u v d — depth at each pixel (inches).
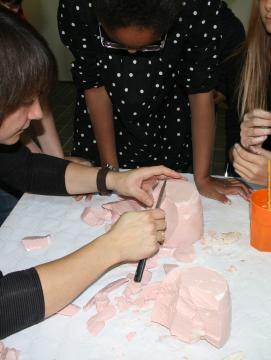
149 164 57.2
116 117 53.8
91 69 47.9
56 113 141.1
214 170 105.0
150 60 44.3
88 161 55.1
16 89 27.0
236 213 40.8
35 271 28.9
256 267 33.8
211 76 46.4
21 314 27.6
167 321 28.8
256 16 46.6
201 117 47.3
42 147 55.7
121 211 39.5
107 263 30.5
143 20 31.2
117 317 29.7
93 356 27.1
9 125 30.5
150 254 32.4
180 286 27.8
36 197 43.7
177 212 35.4
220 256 35.2
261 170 42.3
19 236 38.1
